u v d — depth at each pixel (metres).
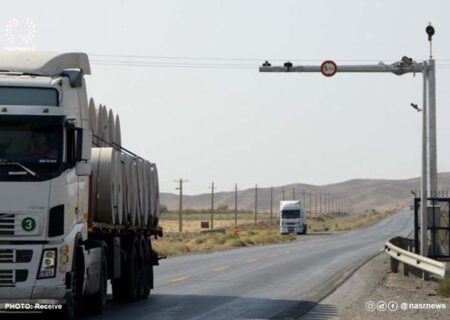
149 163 58.38
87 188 42.00
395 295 57.41
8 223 36.84
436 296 56.84
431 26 83.38
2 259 36.75
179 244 155.00
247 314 45.59
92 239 44.81
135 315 44.75
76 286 40.34
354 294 58.38
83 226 41.09
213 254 127.81
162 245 141.38
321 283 68.38
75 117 39.91
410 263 68.94
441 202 87.12
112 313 45.72
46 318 39.00
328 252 133.00
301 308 49.03
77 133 38.78
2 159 37.16
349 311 47.66
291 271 83.81
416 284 66.88
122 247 51.81
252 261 103.88
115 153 47.56
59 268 37.38
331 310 48.16
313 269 87.00
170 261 103.94
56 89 38.34
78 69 39.75
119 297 51.75
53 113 37.88
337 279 72.62
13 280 36.75
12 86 38.12
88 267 41.81
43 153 37.53
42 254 37.00
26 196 37.00
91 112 47.81
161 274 79.25
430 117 85.56
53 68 40.41
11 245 36.75
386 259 103.69
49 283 37.09
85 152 38.97
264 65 85.25
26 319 40.62
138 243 53.97
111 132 52.47
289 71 84.56
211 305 50.59
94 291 43.62
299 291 60.75
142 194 55.50
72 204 38.84
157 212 60.34
